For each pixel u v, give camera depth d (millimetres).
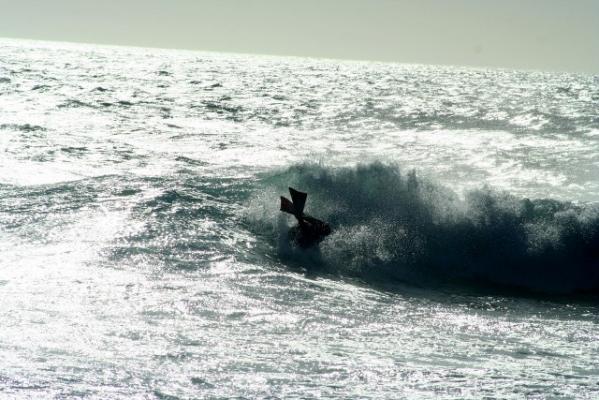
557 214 45156
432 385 24328
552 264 42250
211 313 31750
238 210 49125
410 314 33906
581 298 38750
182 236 43031
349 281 39031
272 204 48812
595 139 112125
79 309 31016
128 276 36000
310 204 47688
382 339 29703
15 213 45750
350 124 127562
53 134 91938
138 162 74375
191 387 23266
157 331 28953
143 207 47875
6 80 182125
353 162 81812
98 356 25672
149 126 108750
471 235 44031
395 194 47406
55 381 22969
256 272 38562
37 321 29156
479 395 23531
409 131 120375
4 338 26922
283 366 25672
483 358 27625
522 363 27156
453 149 97125
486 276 41562
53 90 161750
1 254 38281
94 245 40375
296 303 34156
